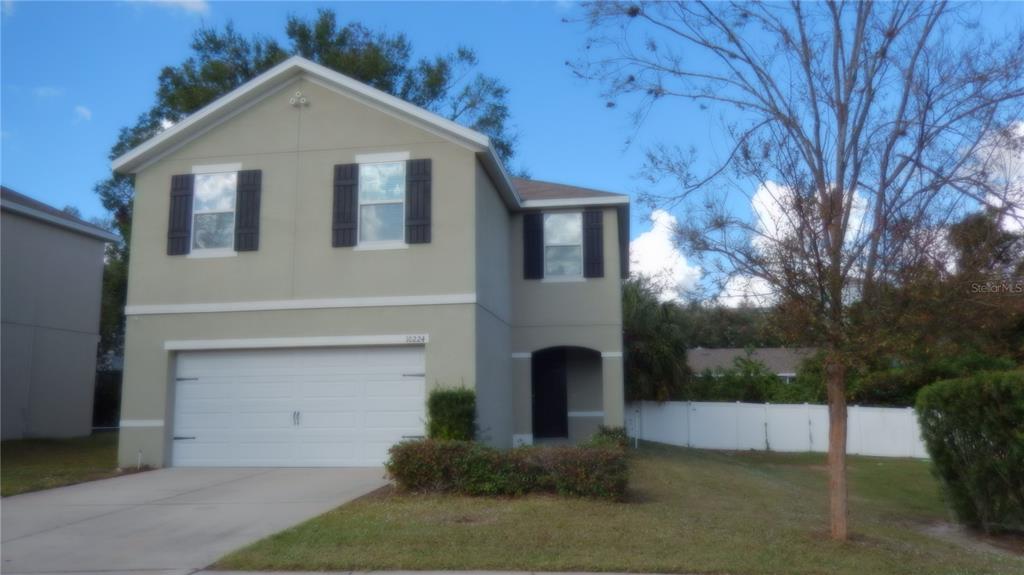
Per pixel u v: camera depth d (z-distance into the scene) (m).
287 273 15.88
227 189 16.38
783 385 30.05
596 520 10.47
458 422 14.49
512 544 9.26
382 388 15.52
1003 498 13.11
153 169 16.64
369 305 15.59
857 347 9.17
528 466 12.08
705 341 43.00
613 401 19.70
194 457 15.77
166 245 16.33
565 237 20.30
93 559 8.99
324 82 16.31
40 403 21.98
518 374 19.78
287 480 13.85
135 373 16.03
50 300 22.53
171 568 8.60
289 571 8.48
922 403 14.39
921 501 17.70
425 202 15.73
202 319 16.00
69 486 13.75
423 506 11.27
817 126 10.32
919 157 9.88
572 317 19.98
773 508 13.14
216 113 16.41
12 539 9.90
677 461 19.19
